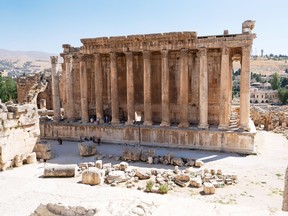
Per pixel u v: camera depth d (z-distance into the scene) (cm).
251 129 3484
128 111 4009
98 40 4038
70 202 978
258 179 2475
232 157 3209
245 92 3391
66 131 4322
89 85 4550
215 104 3847
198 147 3578
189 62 3900
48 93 6500
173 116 4069
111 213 839
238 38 3362
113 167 2798
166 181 2412
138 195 1041
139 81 4272
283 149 3534
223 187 2294
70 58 4338
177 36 3616
